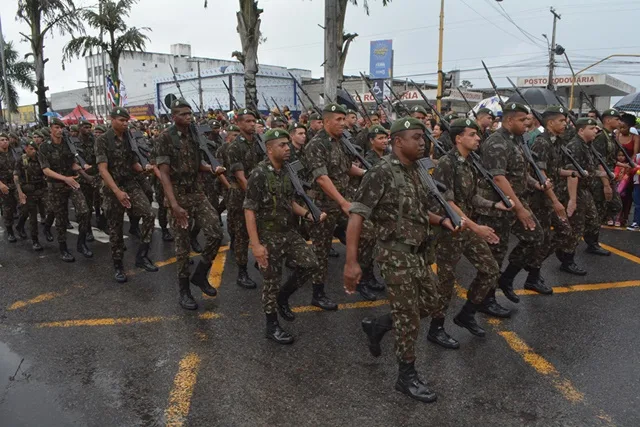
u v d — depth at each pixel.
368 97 26.70
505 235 4.34
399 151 3.03
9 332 4.34
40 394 3.32
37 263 6.55
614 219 8.28
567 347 3.91
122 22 21.75
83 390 3.36
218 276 5.84
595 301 4.89
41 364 3.74
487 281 3.86
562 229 5.09
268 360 3.75
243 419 3.01
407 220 3.02
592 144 6.62
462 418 3.00
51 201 6.55
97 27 21.47
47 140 6.54
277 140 3.89
